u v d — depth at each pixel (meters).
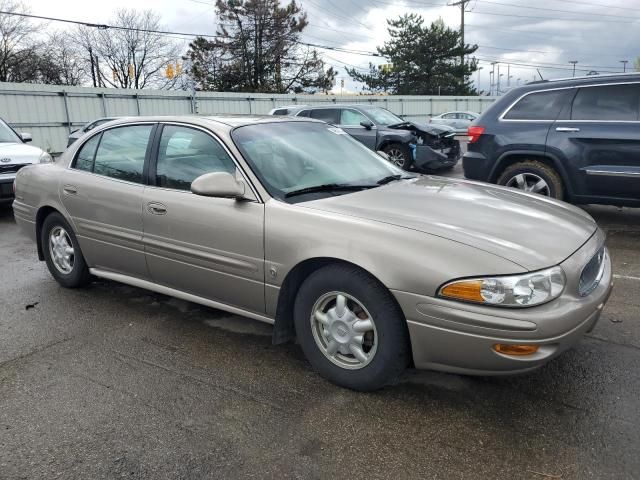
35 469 2.42
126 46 48.38
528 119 6.73
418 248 2.67
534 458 2.44
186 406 2.90
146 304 4.41
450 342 2.60
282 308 3.23
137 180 3.93
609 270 3.13
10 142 9.15
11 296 4.68
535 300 2.49
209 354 3.51
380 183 3.65
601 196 6.30
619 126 6.06
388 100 32.38
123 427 2.72
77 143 4.60
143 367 3.35
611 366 3.23
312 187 3.38
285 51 45.25
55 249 4.77
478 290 2.51
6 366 3.40
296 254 3.01
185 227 3.54
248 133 3.62
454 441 2.57
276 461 2.45
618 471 2.34
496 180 7.07
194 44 44.69
